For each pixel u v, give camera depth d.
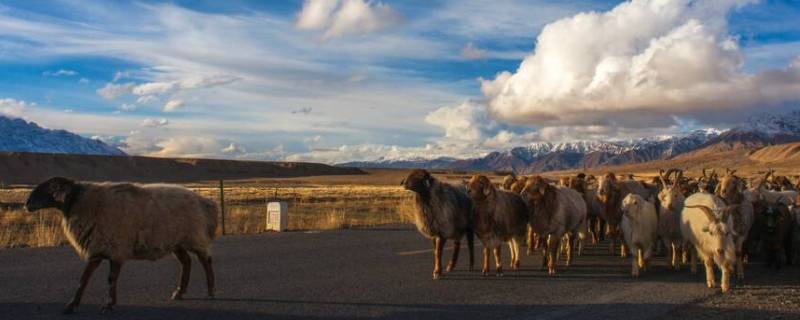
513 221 13.70
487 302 10.61
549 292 11.56
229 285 11.73
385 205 40.69
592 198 18.58
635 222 13.40
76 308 9.70
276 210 22.94
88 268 9.46
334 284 12.02
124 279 12.03
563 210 13.89
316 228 23.94
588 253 17.22
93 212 9.23
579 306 10.37
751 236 15.66
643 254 13.98
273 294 11.00
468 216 13.73
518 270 14.16
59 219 25.98
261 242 18.61
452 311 9.92
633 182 18.73
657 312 9.93
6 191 58.22
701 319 9.49
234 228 22.75
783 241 15.13
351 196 55.78
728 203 14.45
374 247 17.88
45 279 11.91
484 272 13.45
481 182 13.02
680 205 14.06
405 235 21.34
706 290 11.85
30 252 15.52
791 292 11.64
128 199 9.49
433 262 15.15
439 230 12.86
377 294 11.16
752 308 10.23
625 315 9.72
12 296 10.48
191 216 10.12
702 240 12.24
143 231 9.54
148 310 9.67
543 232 13.78
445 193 13.02
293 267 13.97
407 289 11.68
